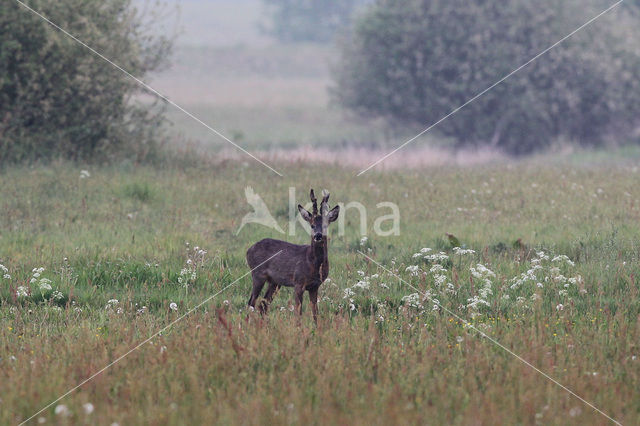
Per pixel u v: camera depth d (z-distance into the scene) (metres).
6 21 61.44
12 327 27.50
